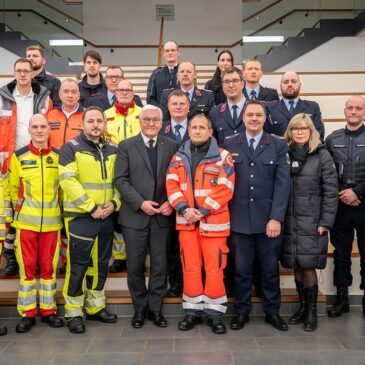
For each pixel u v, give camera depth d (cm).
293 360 247
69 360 249
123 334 286
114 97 395
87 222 293
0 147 334
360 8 707
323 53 712
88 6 962
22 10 743
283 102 378
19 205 298
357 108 312
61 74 672
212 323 290
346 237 322
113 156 305
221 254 289
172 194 290
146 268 350
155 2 970
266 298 299
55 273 309
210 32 973
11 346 269
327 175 295
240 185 294
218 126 329
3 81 555
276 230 286
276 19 749
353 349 261
